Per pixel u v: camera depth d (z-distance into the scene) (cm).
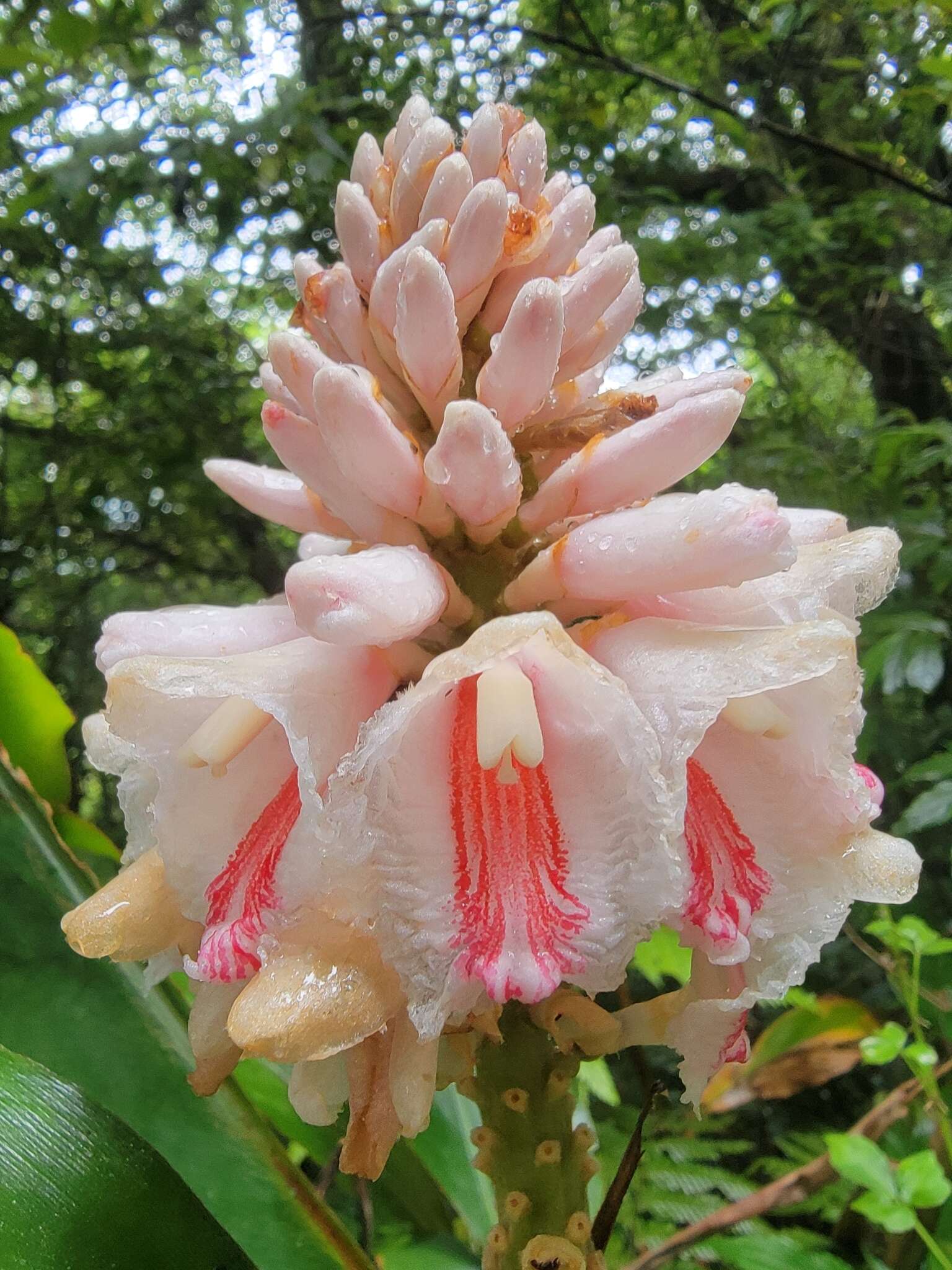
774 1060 35
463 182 17
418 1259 23
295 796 15
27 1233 14
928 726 49
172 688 13
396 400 18
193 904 14
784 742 15
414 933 13
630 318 18
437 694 14
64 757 22
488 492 15
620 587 15
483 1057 16
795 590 15
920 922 27
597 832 13
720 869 14
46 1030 18
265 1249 16
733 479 50
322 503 18
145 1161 15
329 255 58
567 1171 16
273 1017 13
